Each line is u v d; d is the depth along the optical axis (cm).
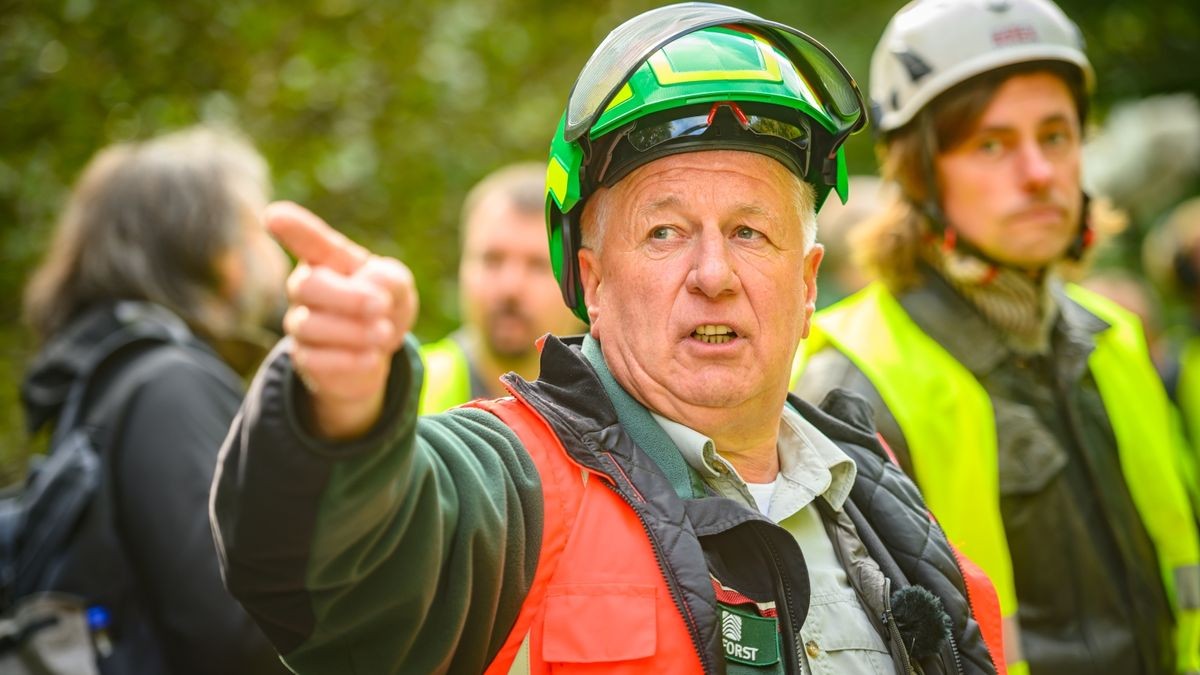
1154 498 343
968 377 324
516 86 832
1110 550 328
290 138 760
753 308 208
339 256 143
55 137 701
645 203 210
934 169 344
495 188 510
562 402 205
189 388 307
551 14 856
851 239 362
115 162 348
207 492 297
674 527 192
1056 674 312
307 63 758
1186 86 1173
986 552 310
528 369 500
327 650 166
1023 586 318
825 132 224
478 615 176
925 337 330
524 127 806
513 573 182
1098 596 321
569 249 223
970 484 313
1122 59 1173
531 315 493
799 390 325
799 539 219
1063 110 344
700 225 208
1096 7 1176
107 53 724
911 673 211
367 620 163
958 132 340
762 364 208
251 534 151
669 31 211
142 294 332
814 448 225
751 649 191
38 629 287
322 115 777
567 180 217
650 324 208
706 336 208
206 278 344
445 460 175
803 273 221
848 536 224
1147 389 360
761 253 210
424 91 781
